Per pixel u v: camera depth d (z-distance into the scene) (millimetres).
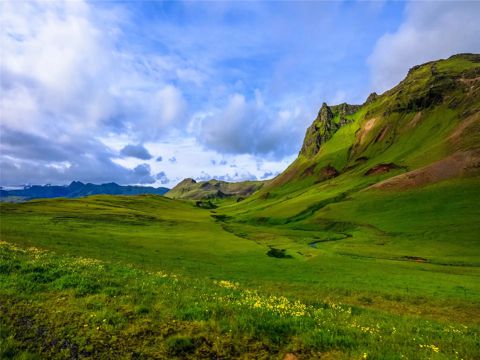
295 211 168125
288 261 63156
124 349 11992
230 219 193000
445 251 81875
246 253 71312
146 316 14797
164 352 11914
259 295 23266
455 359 12891
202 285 24484
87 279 19641
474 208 113188
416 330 18422
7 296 15977
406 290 40094
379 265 62312
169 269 43375
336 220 136000
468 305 33719
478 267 66125
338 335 14594
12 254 24953
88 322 13844
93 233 79938
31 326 13305
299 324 15375
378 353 12547
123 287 19297
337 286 41000
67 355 11453
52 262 23547
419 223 111312
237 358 11938
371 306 32188
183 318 14891
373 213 134125
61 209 132875
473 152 150125
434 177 148625
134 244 68750
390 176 177500
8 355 11281
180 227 123062
